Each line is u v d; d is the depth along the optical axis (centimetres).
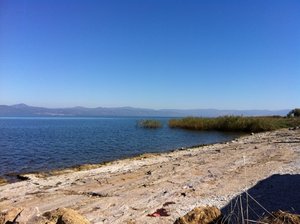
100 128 6250
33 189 1077
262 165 1386
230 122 4812
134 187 1066
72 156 2239
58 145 2945
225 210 782
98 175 1316
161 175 1255
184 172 1302
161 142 3194
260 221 480
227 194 934
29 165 1867
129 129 5541
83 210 824
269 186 1003
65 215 477
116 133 4525
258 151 1891
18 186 1127
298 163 1397
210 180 1130
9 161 2025
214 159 1644
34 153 2400
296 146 2072
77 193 1009
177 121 5562
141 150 2577
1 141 3372
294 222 452
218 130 4872
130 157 2098
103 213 798
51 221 476
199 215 514
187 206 837
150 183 1118
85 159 2098
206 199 891
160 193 974
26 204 892
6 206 872
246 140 2800
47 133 4747
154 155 2027
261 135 3319
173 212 793
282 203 827
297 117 6800
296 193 916
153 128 5609
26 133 4759
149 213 791
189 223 503
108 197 947
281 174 1173
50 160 2064
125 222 732
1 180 1370
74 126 7506
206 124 5069
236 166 1394
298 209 777
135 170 1407
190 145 2922
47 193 1016
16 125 8338
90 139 3559
